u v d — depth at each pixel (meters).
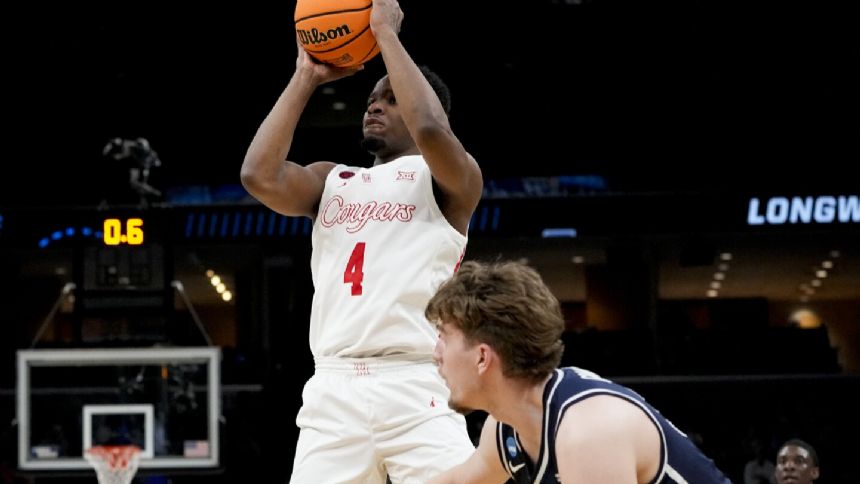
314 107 14.32
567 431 2.68
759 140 14.92
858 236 15.80
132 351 10.47
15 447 12.95
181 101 14.78
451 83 14.66
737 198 13.68
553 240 15.91
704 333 15.76
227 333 17.11
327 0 3.91
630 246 16.08
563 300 16.78
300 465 3.94
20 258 16.47
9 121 14.68
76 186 14.78
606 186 15.00
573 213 13.55
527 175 14.95
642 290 16.27
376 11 3.87
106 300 10.48
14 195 14.77
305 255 14.15
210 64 14.55
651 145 14.95
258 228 13.22
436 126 3.75
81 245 10.48
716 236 15.80
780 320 17.31
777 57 14.66
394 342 3.86
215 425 10.69
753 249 16.28
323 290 4.00
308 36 3.95
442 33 14.28
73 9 13.91
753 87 14.82
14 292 16.80
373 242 3.94
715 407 14.61
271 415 14.07
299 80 4.02
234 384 15.27
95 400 10.85
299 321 14.16
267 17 14.22
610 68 14.67
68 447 10.78
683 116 14.92
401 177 4.01
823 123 14.85
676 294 17.11
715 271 16.83
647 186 14.99
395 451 3.84
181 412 10.79
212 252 15.97
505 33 14.34
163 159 14.85
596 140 14.95
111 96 14.66
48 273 16.98
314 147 14.29
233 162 14.90
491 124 14.88
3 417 14.28
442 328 2.86
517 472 2.97
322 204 4.10
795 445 8.08
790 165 14.84
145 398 10.81
